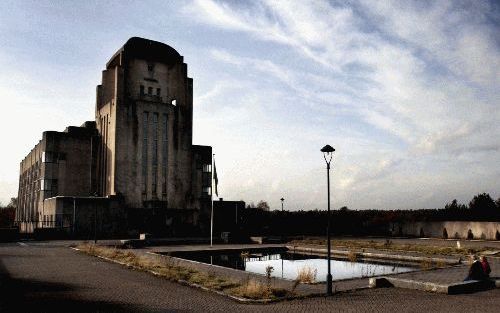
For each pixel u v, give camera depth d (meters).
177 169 65.00
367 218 65.69
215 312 12.00
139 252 31.47
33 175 72.88
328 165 15.98
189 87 68.88
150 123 63.28
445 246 34.06
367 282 17.97
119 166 59.69
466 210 59.69
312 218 66.38
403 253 29.94
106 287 15.78
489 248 32.00
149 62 65.94
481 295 15.03
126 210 56.25
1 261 24.23
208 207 63.22
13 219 107.38
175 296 14.24
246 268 25.62
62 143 63.84
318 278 20.80
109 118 62.84
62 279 17.64
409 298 14.38
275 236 53.31
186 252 33.34
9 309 11.95
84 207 53.50
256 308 12.66
